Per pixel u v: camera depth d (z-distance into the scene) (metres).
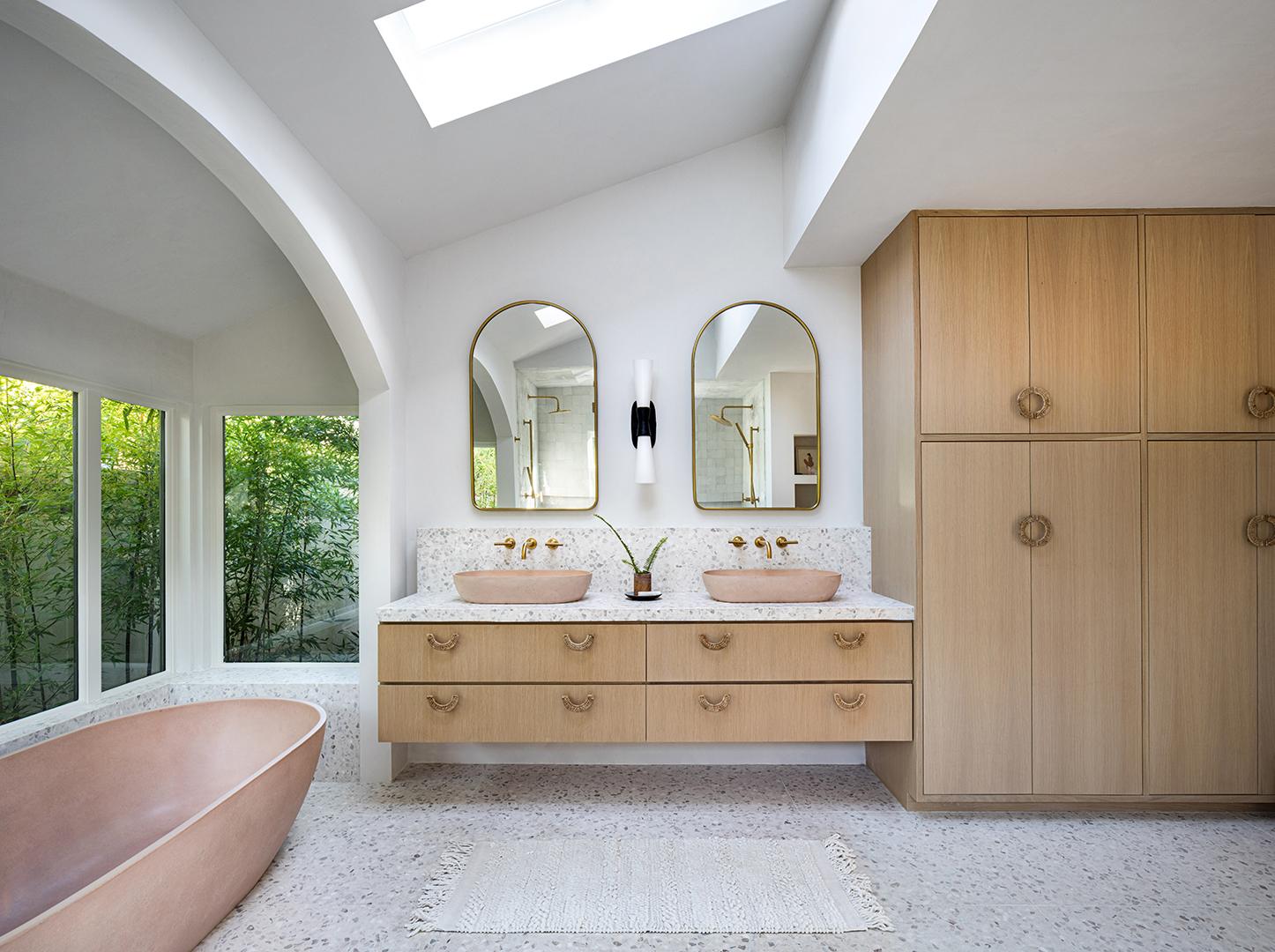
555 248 3.27
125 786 2.38
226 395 3.47
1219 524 2.62
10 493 2.53
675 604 2.77
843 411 3.23
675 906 2.04
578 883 2.16
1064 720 2.61
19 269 2.45
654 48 2.37
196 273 2.91
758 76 2.74
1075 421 2.62
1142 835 2.47
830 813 2.66
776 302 3.25
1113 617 2.61
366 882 2.17
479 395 3.24
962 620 2.62
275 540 3.56
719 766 3.15
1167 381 2.63
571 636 2.68
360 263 2.74
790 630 2.66
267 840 2.14
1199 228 2.64
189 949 1.82
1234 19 1.59
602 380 3.25
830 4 2.40
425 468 3.26
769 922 1.97
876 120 2.02
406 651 2.69
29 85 1.79
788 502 3.21
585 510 3.22
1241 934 1.92
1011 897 2.09
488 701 2.68
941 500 2.63
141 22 1.54
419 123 2.33
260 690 3.15
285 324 3.48
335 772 3.01
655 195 3.27
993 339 2.63
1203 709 2.60
